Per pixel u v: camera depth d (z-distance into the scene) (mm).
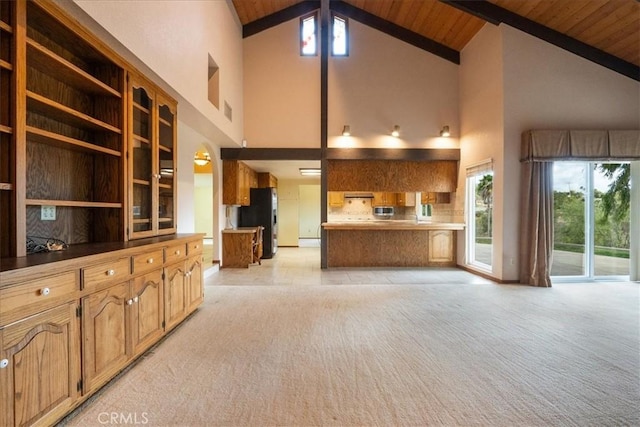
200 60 4105
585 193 5145
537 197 4801
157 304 2686
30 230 2260
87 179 2748
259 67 6410
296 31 6422
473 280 5316
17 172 1784
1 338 1374
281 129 6422
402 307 3809
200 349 2660
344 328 3137
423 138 6469
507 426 1739
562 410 1874
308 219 13219
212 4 4547
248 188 7504
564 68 4949
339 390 2068
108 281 2068
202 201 13406
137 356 2404
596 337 2918
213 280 5312
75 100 2590
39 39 2199
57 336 1671
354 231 6590
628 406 1912
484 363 2434
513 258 5016
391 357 2527
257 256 7062
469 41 5996
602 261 5234
